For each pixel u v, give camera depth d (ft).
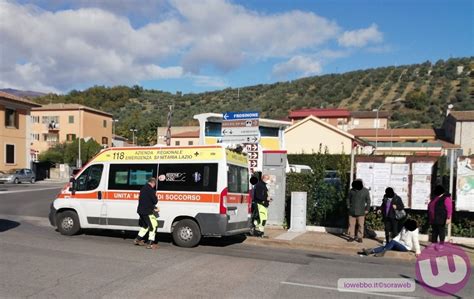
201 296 20.10
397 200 35.06
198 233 34.24
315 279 24.35
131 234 40.24
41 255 28.53
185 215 34.53
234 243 37.40
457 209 37.99
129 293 20.22
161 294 20.22
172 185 35.42
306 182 46.57
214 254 31.40
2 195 81.71
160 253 30.99
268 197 43.11
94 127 232.73
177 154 35.96
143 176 36.76
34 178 134.31
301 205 43.50
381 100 283.38
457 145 173.58
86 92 370.53
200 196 34.45
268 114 266.98
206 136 76.28
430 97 272.31
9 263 25.86
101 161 38.65
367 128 226.38
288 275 25.11
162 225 35.14
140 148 37.52
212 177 34.45
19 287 20.77
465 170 37.88
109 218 37.52
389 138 201.87
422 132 200.03
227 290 21.31
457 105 241.96
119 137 265.75
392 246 33.86
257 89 335.47
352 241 37.96
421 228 40.16
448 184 39.68
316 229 43.70
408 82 310.04
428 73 319.47
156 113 318.24
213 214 33.94
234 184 35.76
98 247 32.58
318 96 302.04
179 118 282.97
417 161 39.93
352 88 310.65
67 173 171.32
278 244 37.24
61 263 26.27
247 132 45.91
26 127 143.23
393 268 28.71
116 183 37.65
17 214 55.52
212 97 329.52
